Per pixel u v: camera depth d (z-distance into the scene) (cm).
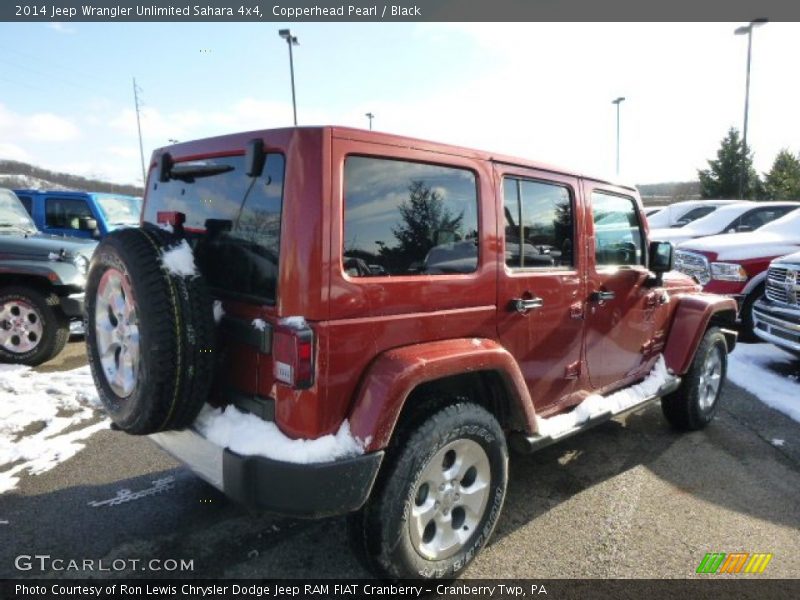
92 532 297
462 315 263
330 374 218
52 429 431
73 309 602
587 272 342
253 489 217
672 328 436
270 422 226
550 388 325
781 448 420
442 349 246
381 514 229
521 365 300
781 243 757
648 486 358
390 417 221
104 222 1015
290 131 221
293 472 211
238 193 246
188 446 247
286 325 215
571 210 333
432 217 254
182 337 223
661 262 395
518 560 280
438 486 249
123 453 392
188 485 349
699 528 310
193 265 238
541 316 308
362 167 229
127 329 247
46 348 605
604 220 364
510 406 284
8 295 599
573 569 273
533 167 304
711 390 463
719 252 761
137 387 230
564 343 329
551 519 318
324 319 215
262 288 231
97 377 269
